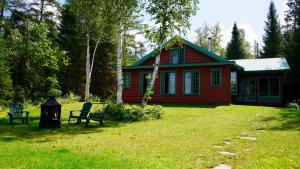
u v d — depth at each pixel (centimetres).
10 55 2844
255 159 693
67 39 3916
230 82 2611
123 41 4147
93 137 1016
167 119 1584
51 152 746
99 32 3231
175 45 2820
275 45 5303
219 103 2586
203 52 2686
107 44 4106
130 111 1598
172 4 1775
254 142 912
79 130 1210
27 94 3058
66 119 1585
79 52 4003
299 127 1245
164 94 2820
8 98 2708
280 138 984
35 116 1709
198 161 671
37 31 2731
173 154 739
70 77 4025
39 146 845
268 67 2897
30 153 734
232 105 2448
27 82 3117
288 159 695
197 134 1065
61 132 1151
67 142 917
